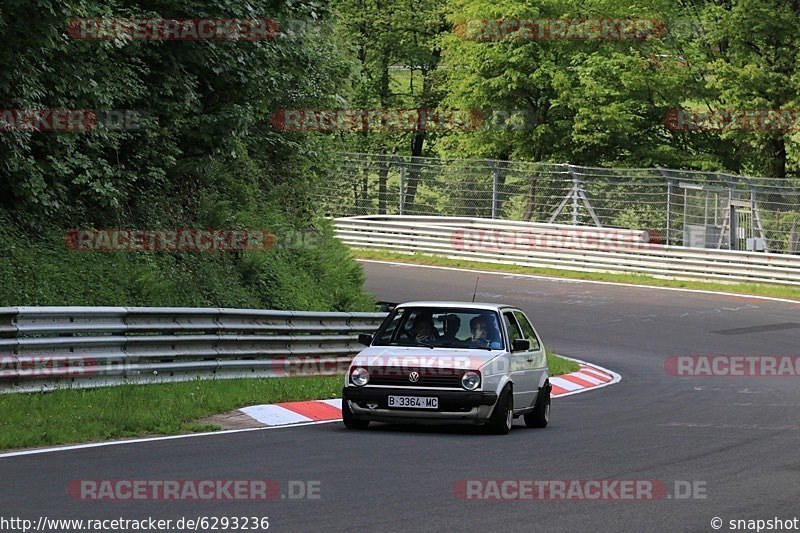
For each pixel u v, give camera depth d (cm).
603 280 7312
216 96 4003
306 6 3903
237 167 4925
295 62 4169
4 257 3428
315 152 5159
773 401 3412
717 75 8544
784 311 6044
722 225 7331
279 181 5266
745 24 8450
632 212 7762
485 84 9100
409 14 10806
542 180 8112
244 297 4219
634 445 2284
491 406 2412
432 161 8494
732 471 1947
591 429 2606
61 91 3369
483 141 9369
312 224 5350
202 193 4550
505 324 2611
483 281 7112
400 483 1731
